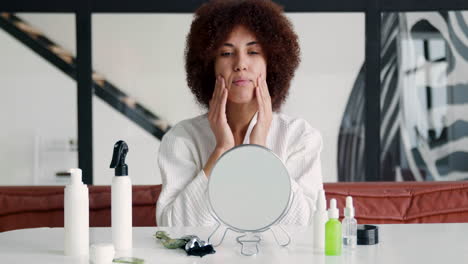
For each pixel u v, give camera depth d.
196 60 1.48
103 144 4.18
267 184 1.04
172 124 4.20
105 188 1.66
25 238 1.11
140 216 1.64
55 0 4.13
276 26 1.41
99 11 4.14
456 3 4.16
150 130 4.20
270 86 1.48
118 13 4.15
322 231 1.01
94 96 4.18
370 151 4.18
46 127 4.17
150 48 4.17
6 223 1.62
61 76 4.18
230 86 1.38
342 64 4.17
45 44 4.17
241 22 1.38
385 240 1.08
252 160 1.05
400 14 4.19
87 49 4.13
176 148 1.40
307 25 4.16
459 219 1.63
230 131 1.33
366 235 1.04
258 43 1.39
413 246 1.03
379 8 4.16
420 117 4.21
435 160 4.21
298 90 4.18
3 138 4.16
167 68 4.18
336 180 4.19
